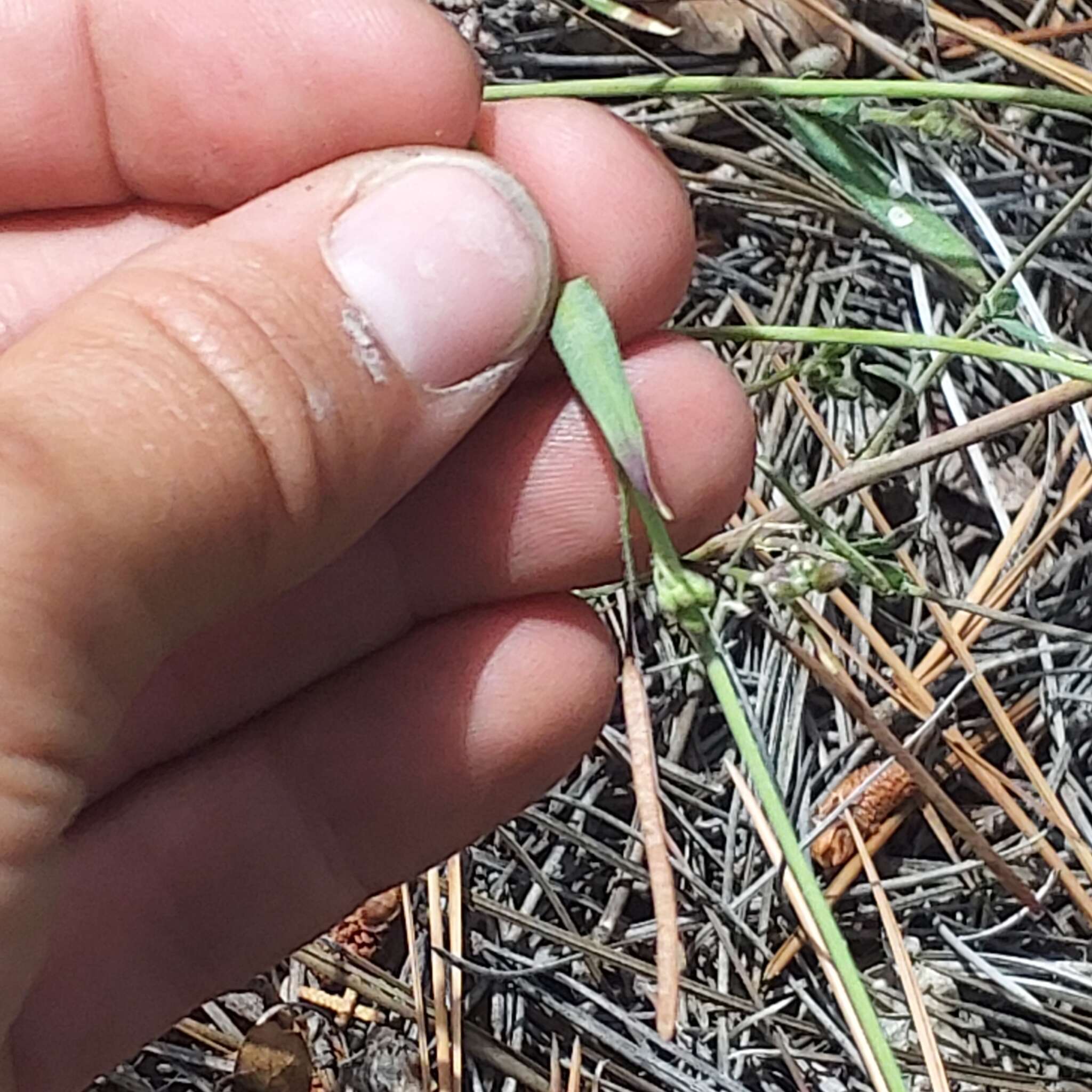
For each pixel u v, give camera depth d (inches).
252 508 5.4
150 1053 7.7
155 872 6.9
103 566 5.1
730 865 7.9
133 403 5.2
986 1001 7.9
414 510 6.5
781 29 8.6
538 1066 7.6
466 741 6.8
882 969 7.9
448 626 6.8
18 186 6.6
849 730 8.1
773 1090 7.8
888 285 8.6
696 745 8.1
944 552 8.3
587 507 6.5
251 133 6.3
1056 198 8.6
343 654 6.8
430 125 6.2
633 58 8.8
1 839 5.1
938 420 8.4
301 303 5.5
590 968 7.8
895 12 8.6
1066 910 8.0
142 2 6.2
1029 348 8.2
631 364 6.4
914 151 8.2
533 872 7.8
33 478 5.1
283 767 6.8
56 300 6.7
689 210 6.5
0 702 5.0
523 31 8.9
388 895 7.8
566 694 6.8
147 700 6.7
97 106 6.4
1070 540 8.5
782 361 8.5
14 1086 6.8
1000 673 8.2
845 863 7.9
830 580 6.1
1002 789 7.9
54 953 6.8
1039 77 8.7
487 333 5.7
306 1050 7.6
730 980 7.9
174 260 5.5
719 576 6.6
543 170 6.3
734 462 6.4
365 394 5.6
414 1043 7.7
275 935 7.1
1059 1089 7.6
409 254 5.6
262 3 6.1
